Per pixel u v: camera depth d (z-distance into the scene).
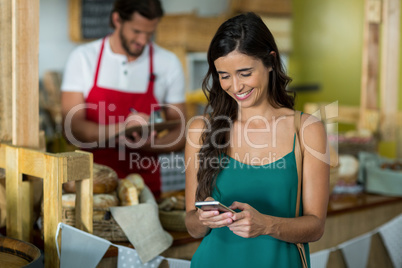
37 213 2.28
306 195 1.67
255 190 1.67
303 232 1.60
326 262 2.57
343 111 4.23
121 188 2.29
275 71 1.69
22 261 1.78
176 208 2.41
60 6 6.01
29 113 2.11
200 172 1.72
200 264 1.73
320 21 6.05
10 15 2.12
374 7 3.88
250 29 1.57
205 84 1.77
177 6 6.12
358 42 5.71
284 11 5.87
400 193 3.20
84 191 1.96
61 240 1.87
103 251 1.96
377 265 2.86
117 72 3.21
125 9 3.03
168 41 5.34
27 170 1.99
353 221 2.95
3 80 2.13
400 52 5.03
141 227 2.12
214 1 6.32
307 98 6.16
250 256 1.67
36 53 2.11
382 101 3.91
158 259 2.12
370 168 3.34
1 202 2.21
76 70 3.18
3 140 2.14
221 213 1.53
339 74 5.92
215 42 1.60
